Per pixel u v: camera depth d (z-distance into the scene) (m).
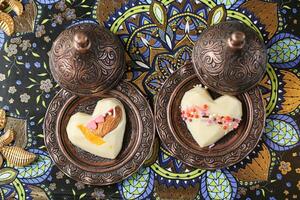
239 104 0.44
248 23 0.47
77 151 0.45
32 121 0.47
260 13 0.47
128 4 0.47
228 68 0.42
